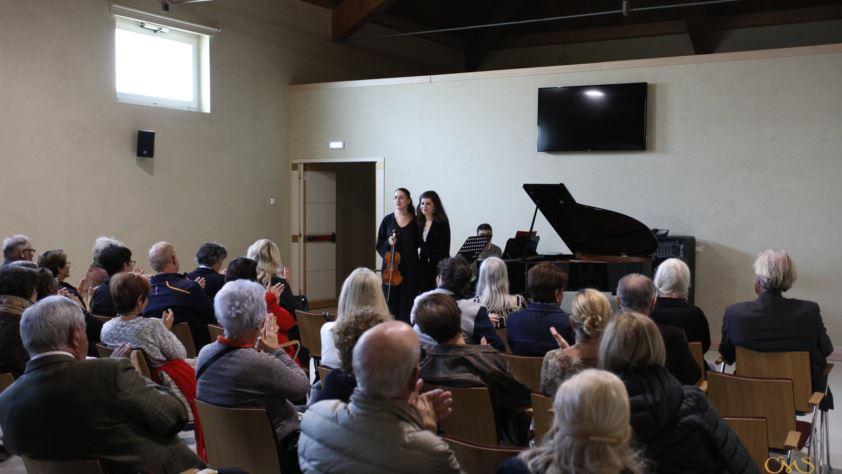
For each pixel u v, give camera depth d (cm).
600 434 153
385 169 926
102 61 777
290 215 996
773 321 354
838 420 498
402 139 913
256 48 936
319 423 194
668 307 377
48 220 735
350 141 948
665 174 772
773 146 723
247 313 272
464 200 878
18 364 357
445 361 288
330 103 959
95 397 227
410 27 1166
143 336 344
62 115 743
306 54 1003
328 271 1044
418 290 667
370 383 188
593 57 1202
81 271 766
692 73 755
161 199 839
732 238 744
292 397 277
